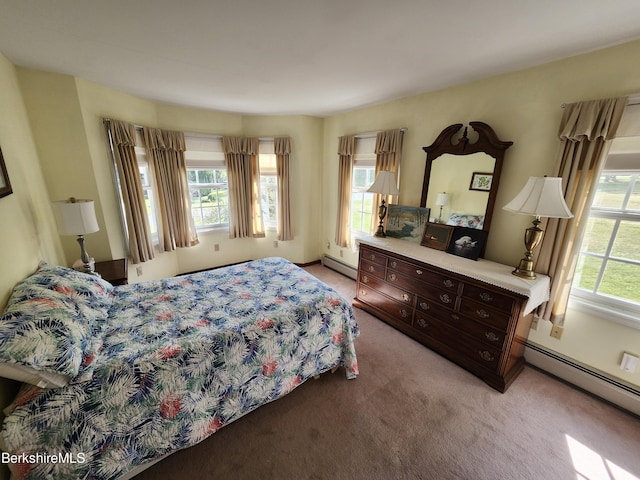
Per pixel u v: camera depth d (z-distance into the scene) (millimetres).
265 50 1814
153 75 2316
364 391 1965
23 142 1996
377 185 2914
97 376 1206
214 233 4180
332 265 4426
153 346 1415
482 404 1862
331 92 2793
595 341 1937
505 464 1475
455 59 1934
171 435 1358
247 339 1598
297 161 4078
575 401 1901
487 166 2318
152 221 3520
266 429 1661
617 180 1795
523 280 1909
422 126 2840
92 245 2662
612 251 1868
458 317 2203
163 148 3338
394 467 1450
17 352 1038
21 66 2105
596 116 1722
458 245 2490
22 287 1445
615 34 1541
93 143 2533
